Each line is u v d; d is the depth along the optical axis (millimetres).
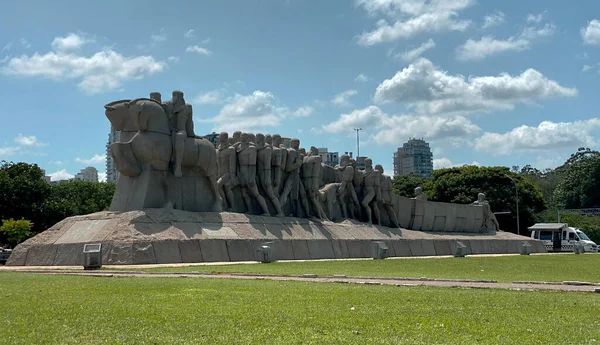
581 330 10539
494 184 74625
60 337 9672
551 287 17656
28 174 52781
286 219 35938
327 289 16094
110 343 9297
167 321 11039
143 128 30344
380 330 10422
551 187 112938
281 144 39219
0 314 11648
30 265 27328
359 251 37875
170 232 28078
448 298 14469
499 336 10016
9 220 45344
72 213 53656
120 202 30812
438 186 76812
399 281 18938
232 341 9500
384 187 45344
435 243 44062
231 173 35906
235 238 30281
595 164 91125
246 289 15867
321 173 42531
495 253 48531
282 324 10867
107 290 15445
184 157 31625
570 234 60281
